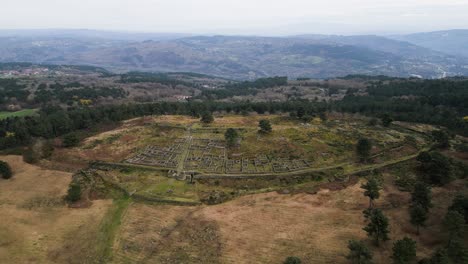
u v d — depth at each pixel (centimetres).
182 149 11206
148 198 8144
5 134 12812
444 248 5550
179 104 18562
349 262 5675
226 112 17925
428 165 9044
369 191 7212
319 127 13225
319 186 8688
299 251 6062
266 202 7950
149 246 6303
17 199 7700
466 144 11231
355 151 10744
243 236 6575
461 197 6562
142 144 11600
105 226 6938
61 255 5966
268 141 11594
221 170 9669
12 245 6119
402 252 5156
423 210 6309
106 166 9944
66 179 8875
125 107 16475
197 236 6594
